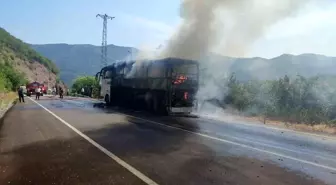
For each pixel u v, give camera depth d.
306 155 7.71
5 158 6.82
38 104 25.25
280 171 6.20
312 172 6.18
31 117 15.08
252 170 6.21
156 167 6.26
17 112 17.80
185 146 8.45
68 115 16.23
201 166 6.41
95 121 13.77
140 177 5.57
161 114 17.91
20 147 7.97
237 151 7.96
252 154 7.66
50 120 13.87
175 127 12.31
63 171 5.88
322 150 8.41
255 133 11.29
